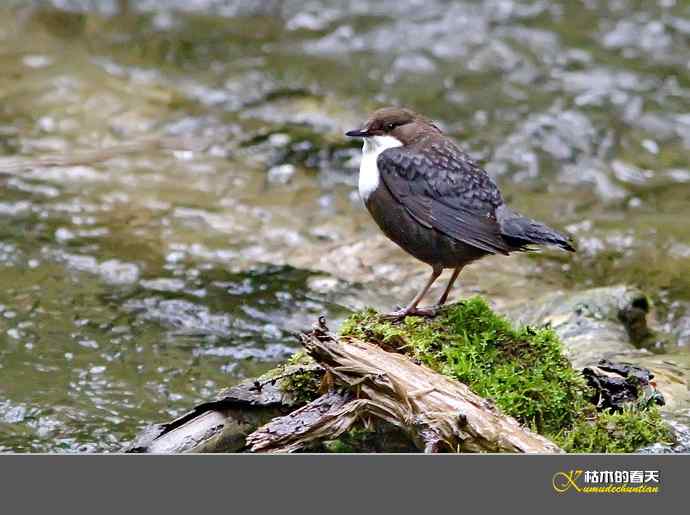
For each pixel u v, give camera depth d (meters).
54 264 11.37
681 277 11.68
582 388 7.97
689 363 9.07
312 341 7.27
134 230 12.30
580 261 12.12
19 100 15.52
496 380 7.69
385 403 7.16
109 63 16.89
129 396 9.14
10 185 13.10
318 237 12.52
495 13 18.31
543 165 14.30
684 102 15.60
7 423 8.66
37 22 18.02
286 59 17.09
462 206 8.70
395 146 9.14
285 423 7.20
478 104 15.69
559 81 16.25
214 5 18.98
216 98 15.88
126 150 14.34
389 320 8.41
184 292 11.00
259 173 14.04
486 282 11.55
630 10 18.33
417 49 17.27
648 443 7.62
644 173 14.10
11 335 9.96
